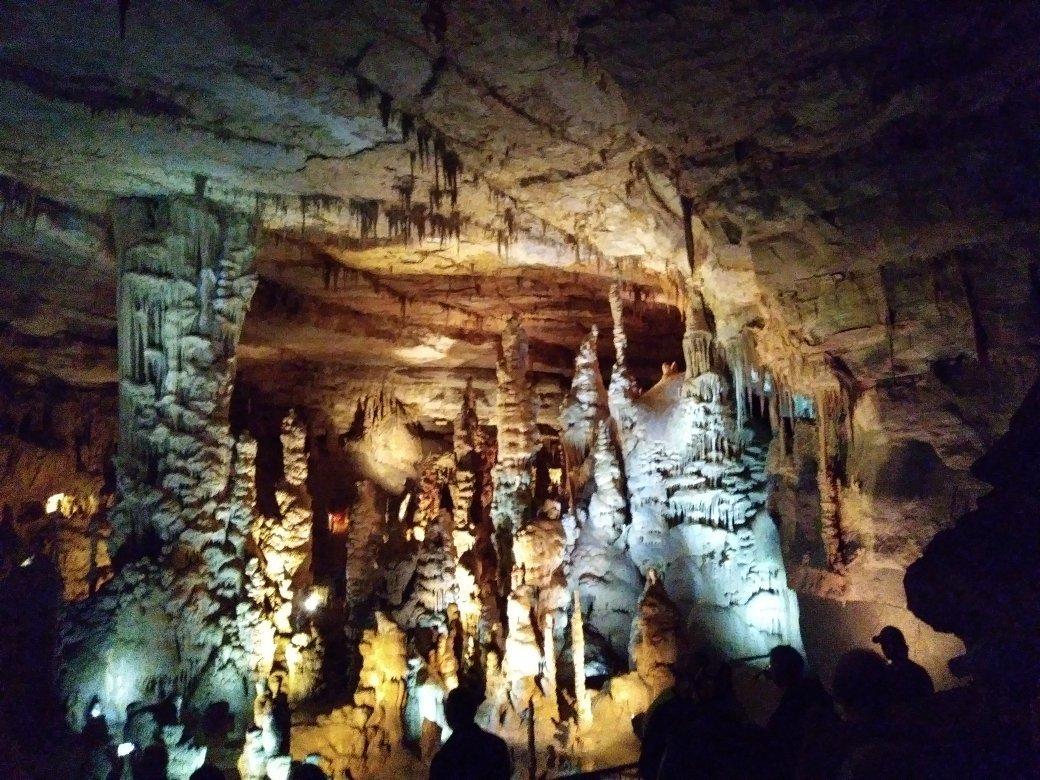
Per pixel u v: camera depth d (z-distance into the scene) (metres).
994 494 3.29
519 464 12.66
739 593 11.05
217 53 7.46
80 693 8.79
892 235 8.45
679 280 11.93
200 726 9.20
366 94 8.09
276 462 17.39
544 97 8.15
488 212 10.64
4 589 8.43
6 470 14.05
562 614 11.11
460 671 10.72
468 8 6.87
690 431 11.63
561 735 9.73
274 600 11.15
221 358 10.63
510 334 13.18
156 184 10.11
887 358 8.97
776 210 8.87
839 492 9.55
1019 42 6.79
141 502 9.84
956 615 3.23
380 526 14.51
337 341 15.02
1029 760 2.66
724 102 7.93
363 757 9.88
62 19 6.95
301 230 11.21
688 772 3.44
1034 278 8.05
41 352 14.02
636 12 6.84
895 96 7.51
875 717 3.13
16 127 8.75
